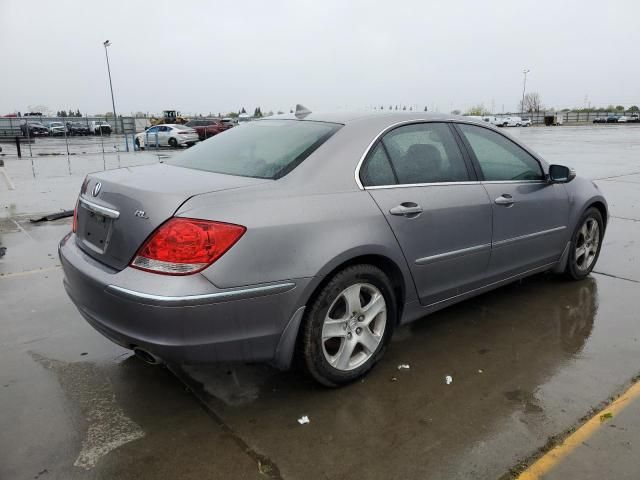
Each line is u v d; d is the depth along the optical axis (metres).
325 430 2.67
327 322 2.90
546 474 2.34
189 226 2.46
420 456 2.47
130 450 2.52
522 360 3.39
